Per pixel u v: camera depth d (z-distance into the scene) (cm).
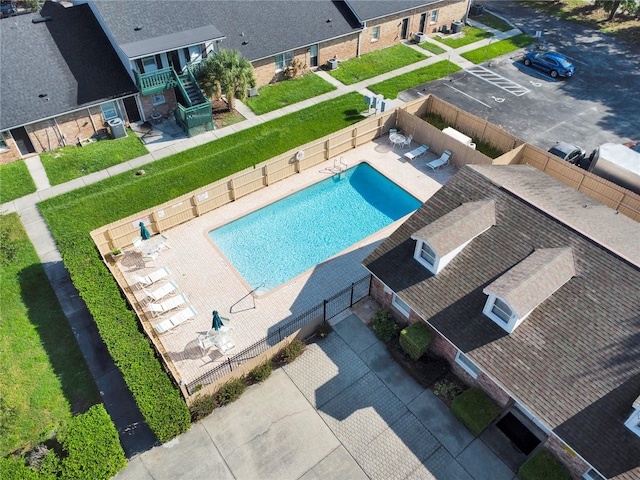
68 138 3016
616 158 2570
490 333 1578
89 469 1457
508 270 1628
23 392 1767
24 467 1438
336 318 2019
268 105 3431
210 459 1590
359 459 1588
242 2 3578
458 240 1700
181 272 2230
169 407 1580
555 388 1420
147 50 2952
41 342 1934
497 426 1653
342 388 1778
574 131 3203
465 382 1769
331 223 2570
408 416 1695
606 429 1317
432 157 2986
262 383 1792
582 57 4100
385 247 1905
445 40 4388
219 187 2511
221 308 2075
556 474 1470
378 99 3250
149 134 3131
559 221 1661
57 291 2142
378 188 2800
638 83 3734
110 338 1747
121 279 2189
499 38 4425
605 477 1260
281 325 2006
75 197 2642
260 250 2398
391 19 4091
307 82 3716
